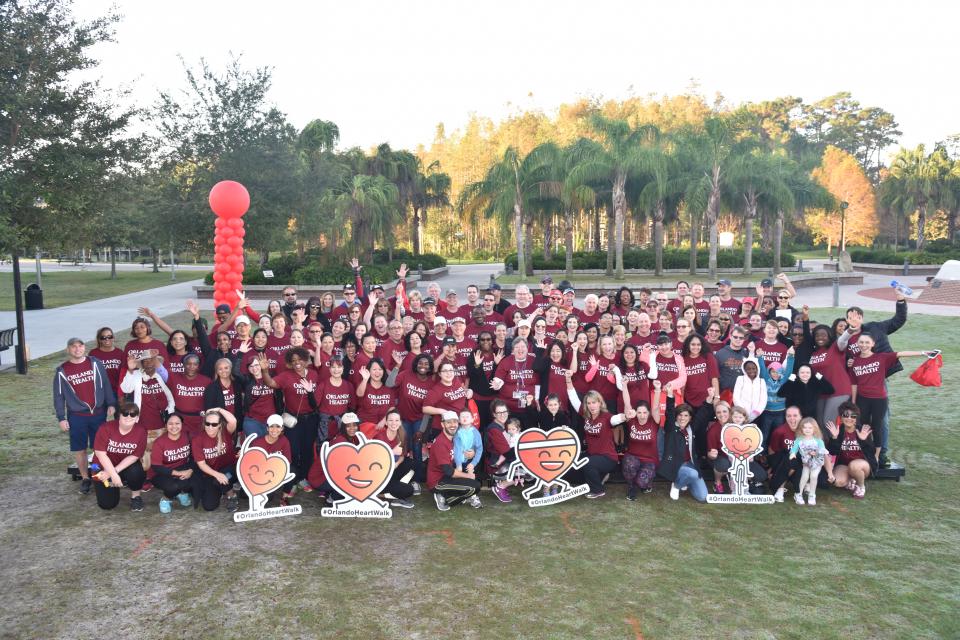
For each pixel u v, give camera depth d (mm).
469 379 9609
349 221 39062
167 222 32906
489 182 40344
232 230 13484
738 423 8727
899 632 5695
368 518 8164
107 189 17422
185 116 33094
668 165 40062
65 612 5945
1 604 6070
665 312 11250
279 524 7949
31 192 15195
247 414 9016
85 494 8758
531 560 7023
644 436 8789
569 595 6293
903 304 9531
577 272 45000
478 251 86125
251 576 6617
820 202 47031
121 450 8141
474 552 7211
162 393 9047
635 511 8398
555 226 53688
